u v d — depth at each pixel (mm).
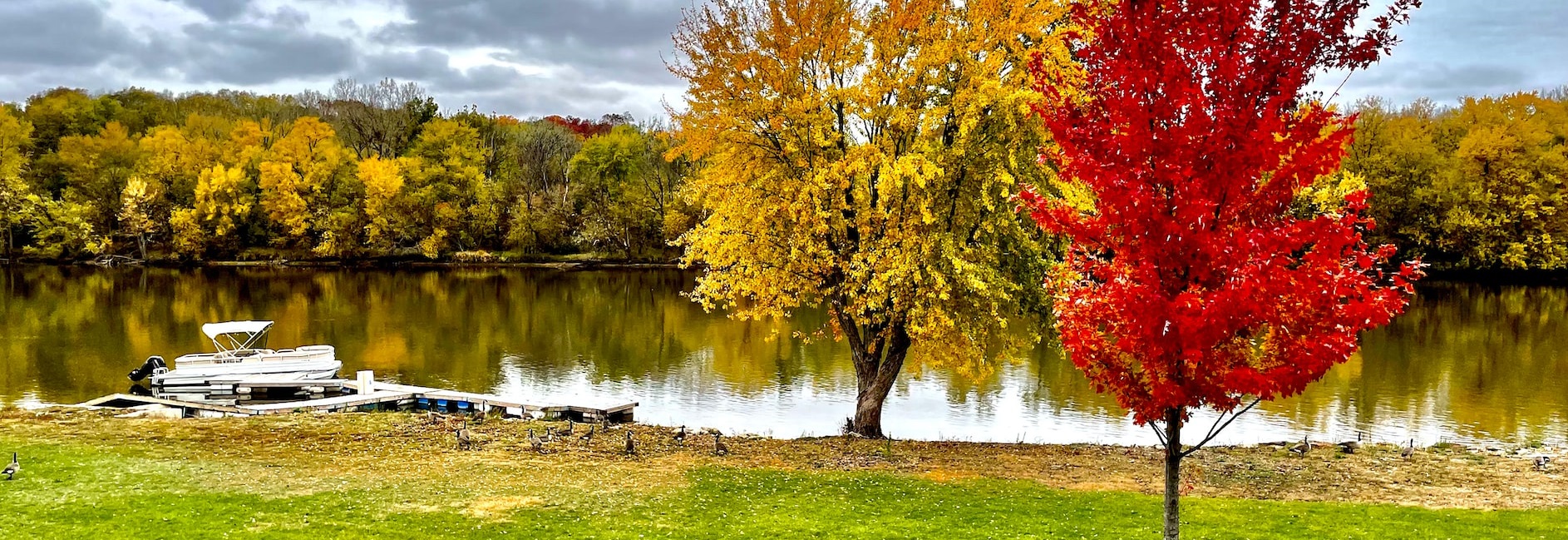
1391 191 86812
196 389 38875
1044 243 26594
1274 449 26391
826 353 49250
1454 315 61406
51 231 99312
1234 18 10812
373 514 18062
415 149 117312
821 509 19016
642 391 39438
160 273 92312
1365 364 44375
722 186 27156
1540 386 39156
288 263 102250
